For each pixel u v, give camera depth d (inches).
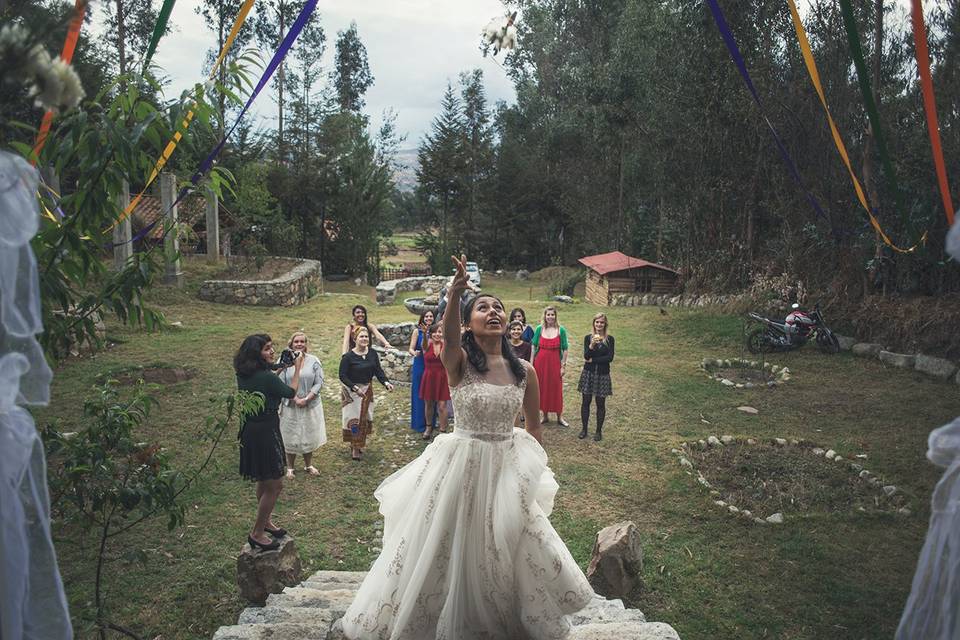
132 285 140.3
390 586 119.2
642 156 1035.3
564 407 426.3
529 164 1620.3
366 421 333.4
